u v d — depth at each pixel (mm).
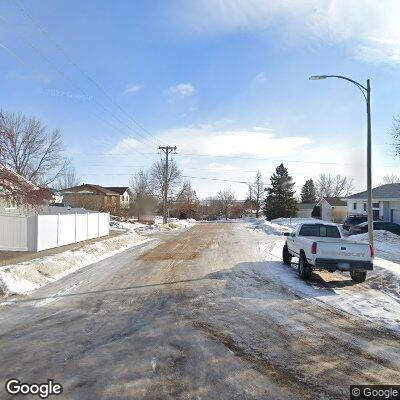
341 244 12172
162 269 15109
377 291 11406
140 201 61469
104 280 12930
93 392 5070
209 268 15312
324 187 122188
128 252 20953
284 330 7730
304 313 8984
